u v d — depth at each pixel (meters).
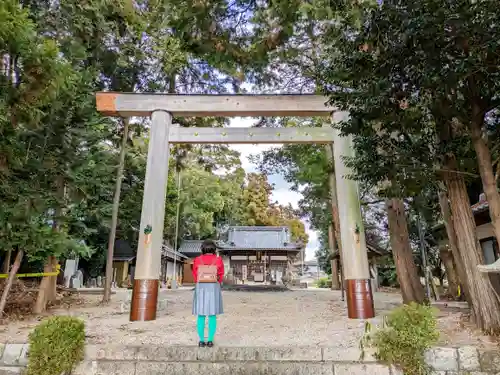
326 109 6.47
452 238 5.59
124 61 8.57
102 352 3.59
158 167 6.12
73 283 13.73
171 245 25.39
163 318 5.80
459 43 3.03
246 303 8.47
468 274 4.41
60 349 3.35
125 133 9.56
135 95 6.46
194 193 24.06
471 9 2.87
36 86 3.97
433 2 2.94
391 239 7.17
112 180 9.28
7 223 5.10
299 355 3.54
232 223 29.48
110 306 7.78
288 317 5.95
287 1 4.56
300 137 6.46
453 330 4.33
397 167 3.96
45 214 6.56
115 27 7.80
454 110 3.97
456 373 3.31
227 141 6.45
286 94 6.52
